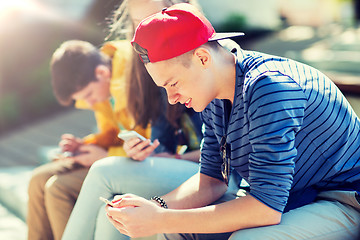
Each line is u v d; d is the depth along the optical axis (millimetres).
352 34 7688
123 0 1922
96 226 1572
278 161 1229
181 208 1522
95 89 2273
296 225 1295
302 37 8625
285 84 1231
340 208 1377
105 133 2367
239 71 1312
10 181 3773
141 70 1920
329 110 1319
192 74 1249
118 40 2250
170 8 1263
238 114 1331
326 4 9477
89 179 1609
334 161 1371
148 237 1592
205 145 1595
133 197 1357
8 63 8492
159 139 2016
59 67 2242
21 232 3129
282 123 1207
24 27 8633
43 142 6531
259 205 1257
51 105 8164
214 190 1565
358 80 2576
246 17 9297
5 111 7793
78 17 8234
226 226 1283
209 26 1277
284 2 9898
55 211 2014
